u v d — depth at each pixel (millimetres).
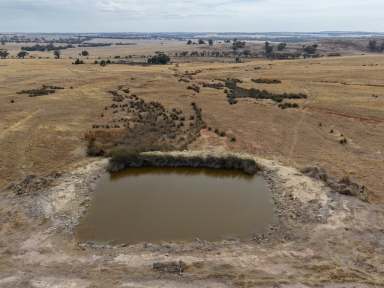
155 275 21047
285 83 85875
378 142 45250
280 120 55094
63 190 31781
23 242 24562
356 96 69188
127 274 21156
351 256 22812
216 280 20531
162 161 38156
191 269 21562
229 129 50625
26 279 20703
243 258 22703
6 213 28281
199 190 32750
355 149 43000
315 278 20625
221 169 37438
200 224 26797
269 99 68750
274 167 36469
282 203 29734
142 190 32656
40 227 26406
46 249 23797
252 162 37344
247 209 29062
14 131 46812
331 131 49562
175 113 58469
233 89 78750
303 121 54531
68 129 48344
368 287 19828
